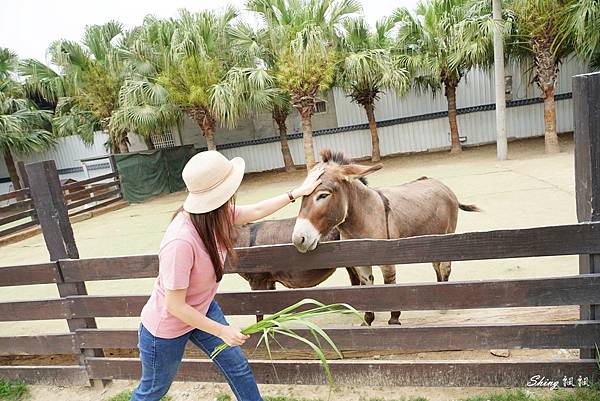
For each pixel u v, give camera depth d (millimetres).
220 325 1713
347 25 11258
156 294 1801
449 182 8586
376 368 2404
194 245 1625
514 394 2248
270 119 15414
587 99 1849
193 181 1602
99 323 4094
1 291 5840
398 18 11562
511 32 10219
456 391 2371
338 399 2436
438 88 12531
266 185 12430
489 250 2045
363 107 14250
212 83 11117
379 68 11023
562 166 8508
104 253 7113
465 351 2736
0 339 2945
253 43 10695
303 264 2289
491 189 7434
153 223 9219
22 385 2979
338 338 2375
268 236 3014
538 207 5988
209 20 10992
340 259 2230
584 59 10820
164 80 11219
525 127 13047
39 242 9266
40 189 2574
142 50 11703
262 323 1755
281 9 10414
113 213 11375
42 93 14156
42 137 15242
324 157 2650
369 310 2281
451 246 2078
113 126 12414
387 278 2979
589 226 1926
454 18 10414
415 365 2350
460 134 13477
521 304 2082
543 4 8914
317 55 10281
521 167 9047
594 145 1870
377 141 13445
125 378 2768
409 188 3365
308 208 2332
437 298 2174
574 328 2086
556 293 2039
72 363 3186
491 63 11539
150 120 11672
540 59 9750
